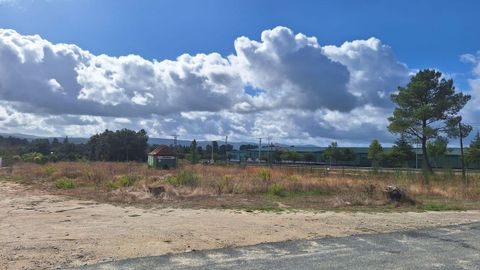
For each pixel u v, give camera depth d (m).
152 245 9.01
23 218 12.80
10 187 23.92
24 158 66.56
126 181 23.44
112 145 99.56
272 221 12.48
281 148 123.94
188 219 12.68
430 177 32.06
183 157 97.38
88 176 27.66
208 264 7.60
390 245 9.37
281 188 21.23
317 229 11.24
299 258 8.12
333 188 22.27
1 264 7.52
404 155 70.06
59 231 10.55
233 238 9.88
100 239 9.55
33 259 7.85
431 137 56.59
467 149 72.75
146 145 104.44
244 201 17.73
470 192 22.25
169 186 20.55
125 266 7.41
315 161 108.06
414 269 7.47
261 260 7.93
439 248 9.12
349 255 8.41
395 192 18.22
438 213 15.23
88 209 14.99
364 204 17.23
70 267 7.34
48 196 19.08
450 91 57.28
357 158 101.06
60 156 79.69
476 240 10.00
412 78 58.94
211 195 19.23
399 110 58.53
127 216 13.28
